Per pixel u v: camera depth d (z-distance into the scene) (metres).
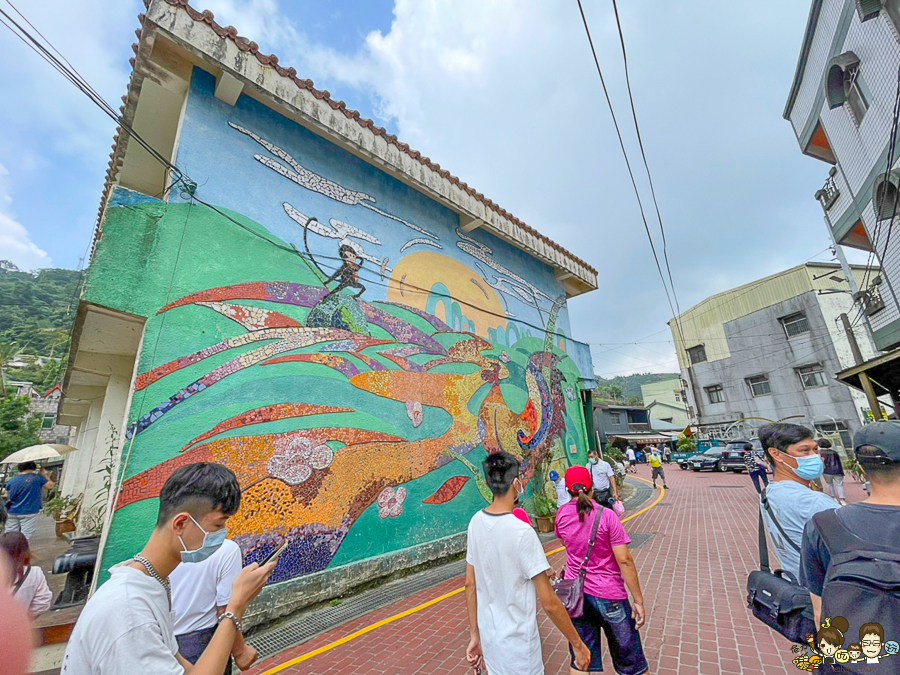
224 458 4.49
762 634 3.74
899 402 10.66
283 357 5.26
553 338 11.23
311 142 6.50
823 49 11.46
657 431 40.25
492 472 2.38
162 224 4.65
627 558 2.58
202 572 2.23
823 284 23.52
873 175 10.27
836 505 2.30
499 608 2.08
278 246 5.61
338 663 3.56
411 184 7.70
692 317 30.55
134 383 4.11
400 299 7.11
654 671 3.25
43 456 8.26
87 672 1.17
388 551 5.77
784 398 24.19
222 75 5.30
